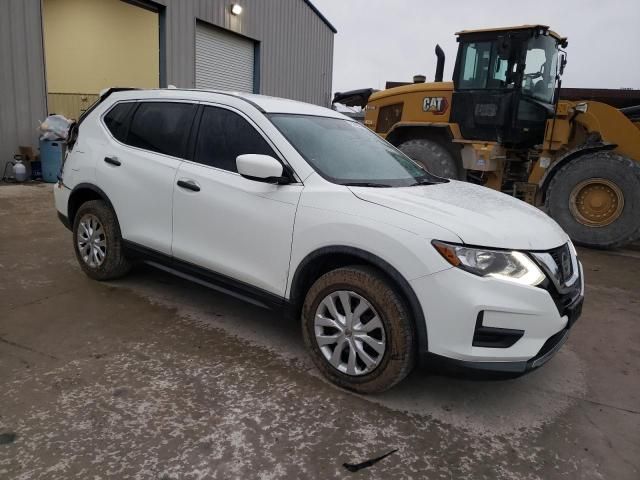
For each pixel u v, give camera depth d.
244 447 2.53
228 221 3.55
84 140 4.73
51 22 16.88
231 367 3.31
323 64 21.45
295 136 3.56
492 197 3.61
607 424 2.95
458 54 8.20
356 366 3.04
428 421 2.86
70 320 3.87
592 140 7.59
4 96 9.78
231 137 3.73
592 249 7.56
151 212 4.07
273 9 17.28
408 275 2.77
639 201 6.98
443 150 8.45
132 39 15.95
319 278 3.15
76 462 2.35
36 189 9.38
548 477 2.47
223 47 15.52
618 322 4.55
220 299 4.47
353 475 2.39
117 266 4.54
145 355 3.40
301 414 2.83
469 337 2.69
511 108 7.79
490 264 2.69
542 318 2.74
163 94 4.32
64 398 2.84
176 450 2.48
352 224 2.96
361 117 15.92
